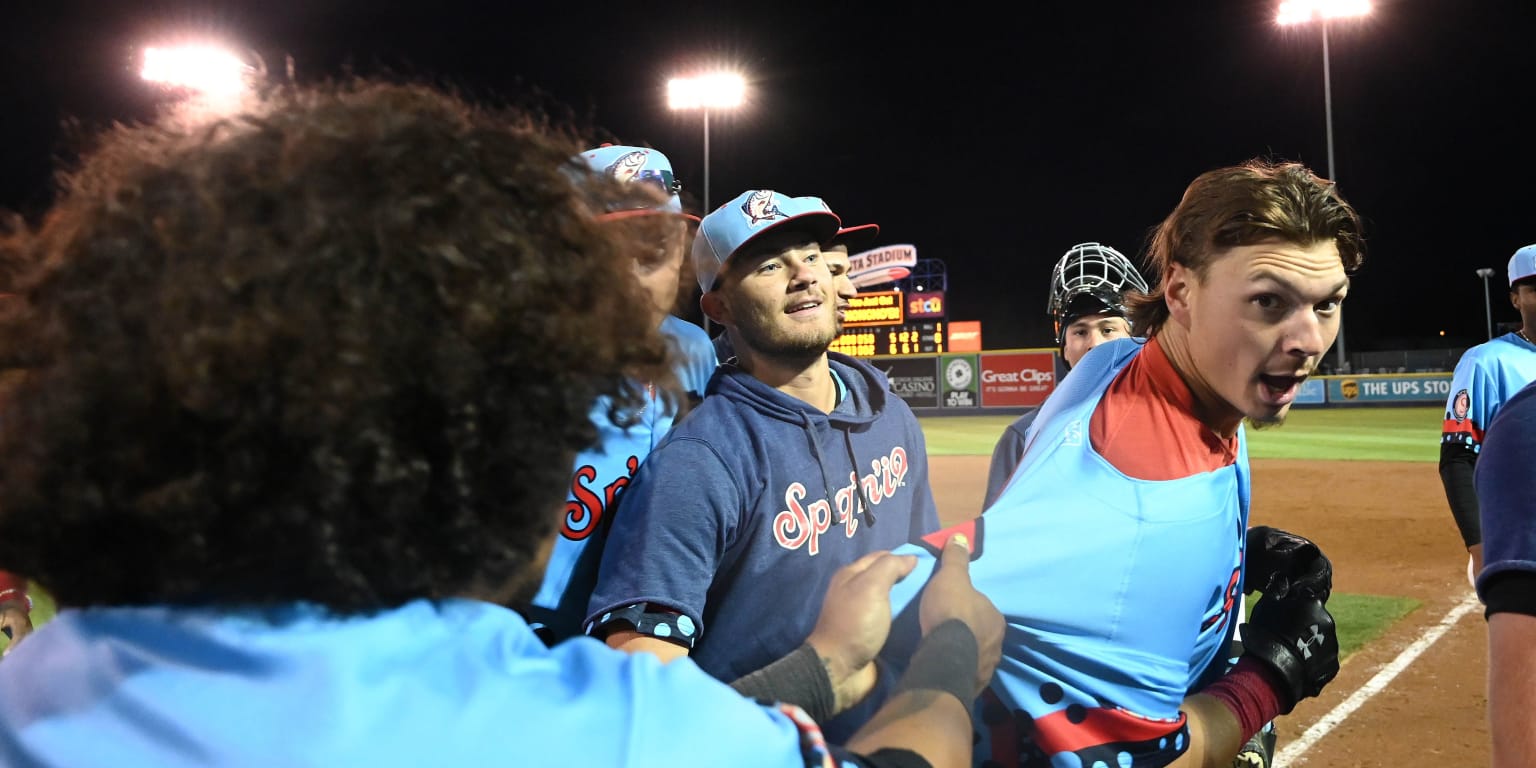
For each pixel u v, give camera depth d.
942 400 27.09
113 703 0.51
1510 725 1.00
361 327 0.51
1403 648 4.65
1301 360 1.06
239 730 0.48
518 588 0.68
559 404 0.59
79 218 0.58
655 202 0.79
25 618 2.41
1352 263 1.10
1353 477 11.11
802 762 0.61
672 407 0.76
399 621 0.55
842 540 1.61
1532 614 1.01
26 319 0.55
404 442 0.54
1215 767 1.15
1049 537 1.08
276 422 0.50
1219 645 1.27
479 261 0.55
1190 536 1.09
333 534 0.52
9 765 0.52
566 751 0.52
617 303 0.64
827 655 1.02
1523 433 1.07
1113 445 1.11
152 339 0.50
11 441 0.53
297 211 0.53
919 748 0.73
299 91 0.70
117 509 0.52
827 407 1.76
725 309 1.73
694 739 0.55
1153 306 1.26
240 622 0.53
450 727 0.51
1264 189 1.06
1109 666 1.05
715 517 1.47
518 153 0.63
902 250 28.11
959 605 0.97
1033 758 1.08
